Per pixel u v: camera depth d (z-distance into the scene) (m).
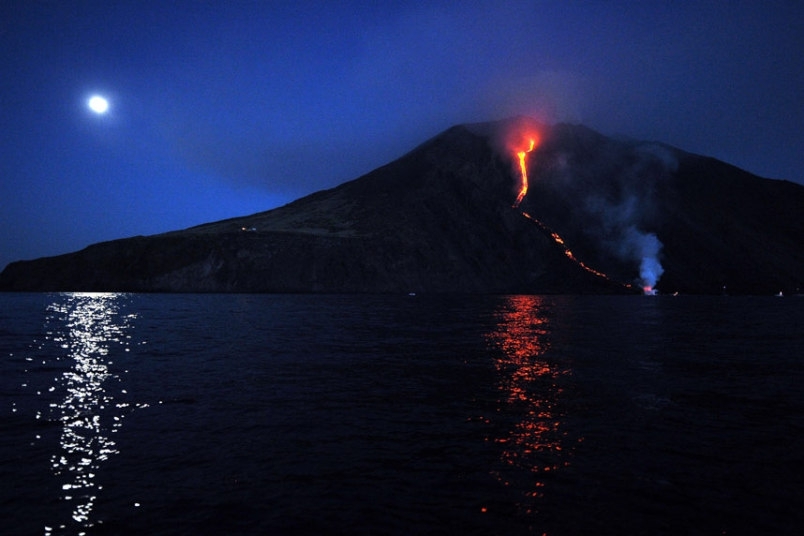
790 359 22.55
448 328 36.72
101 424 11.48
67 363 20.16
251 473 8.63
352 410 13.02
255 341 28.11
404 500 7.59
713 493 7.95
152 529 6.63
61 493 7.72
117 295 102.50
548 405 13.71
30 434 10.66
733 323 44.06
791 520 7.05
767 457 9.66
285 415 12.45
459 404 13.76
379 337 30.59
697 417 12.55
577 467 9.03
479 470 8.85
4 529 6.57
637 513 7.21
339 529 6.64
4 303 69.56
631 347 26.41
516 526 6.78
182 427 11.32
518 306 71.44
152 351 23.83
